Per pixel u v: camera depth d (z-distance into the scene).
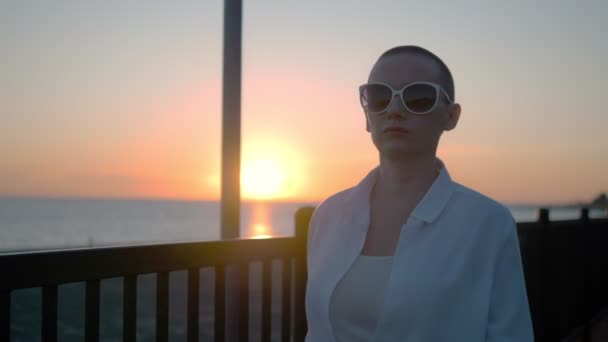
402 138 1.42
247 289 2.64
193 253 2.31
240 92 3.88
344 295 1.43
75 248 1.90
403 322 1.30
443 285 1.29
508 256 1.34
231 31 3.87
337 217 1.58
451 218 1.36
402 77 1.45
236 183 3.85
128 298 2.06
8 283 1.70
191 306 2.32
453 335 1.28
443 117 1.49
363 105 1.56
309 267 1.63
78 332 9.16
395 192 1.49
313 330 1.52
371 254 1.46
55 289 1.84
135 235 109.69
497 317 1.32
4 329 1.70
